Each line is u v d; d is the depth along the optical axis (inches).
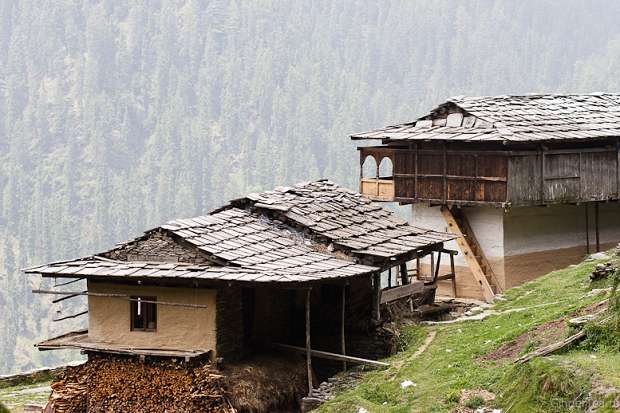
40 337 6274.6
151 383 937.5
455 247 1523.1
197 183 7150.6
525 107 1557.6
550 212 1547.7
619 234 1648.6
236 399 922.7
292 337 1097.4
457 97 1544.0
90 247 6678.2
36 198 7436.0
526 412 713.0
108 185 7785.4
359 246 1075.3
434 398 831.7
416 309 1267.2
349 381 971.3
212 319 936.9
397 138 1503.4
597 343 778.2
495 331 1020.5
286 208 1109.1
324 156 7199.8
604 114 1598.2
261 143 7214.6
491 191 1434.5
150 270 943.0
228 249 980.6
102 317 977.5
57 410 966.4
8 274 6727.4
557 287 1194.0
